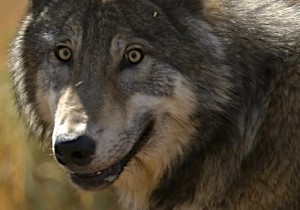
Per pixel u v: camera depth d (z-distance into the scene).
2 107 18.17
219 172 12.38
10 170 18.05
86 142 11.30
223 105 12.08
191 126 12.16
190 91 12.01
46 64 12.33
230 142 12.26
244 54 12.17
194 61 11.97
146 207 12.97
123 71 11.88
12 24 20.42
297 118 12.12
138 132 11.91
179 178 12.52
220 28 12.21
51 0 12.49
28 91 12.87
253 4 12.72
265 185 12.25
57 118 11.59
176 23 12.02
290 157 12.11
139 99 11.88
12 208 18.11
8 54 13.78
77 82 11.82
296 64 12.23
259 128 12.23
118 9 11.94
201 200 12.55
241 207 12.42
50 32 12.27
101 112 11.59
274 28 12.40
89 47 11.91
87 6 12.05
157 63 11.91
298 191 12.14
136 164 12.49
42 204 18.25
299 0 13.24
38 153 18.28
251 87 12.18
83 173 11.58
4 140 18.05
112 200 18.05
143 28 11.90
